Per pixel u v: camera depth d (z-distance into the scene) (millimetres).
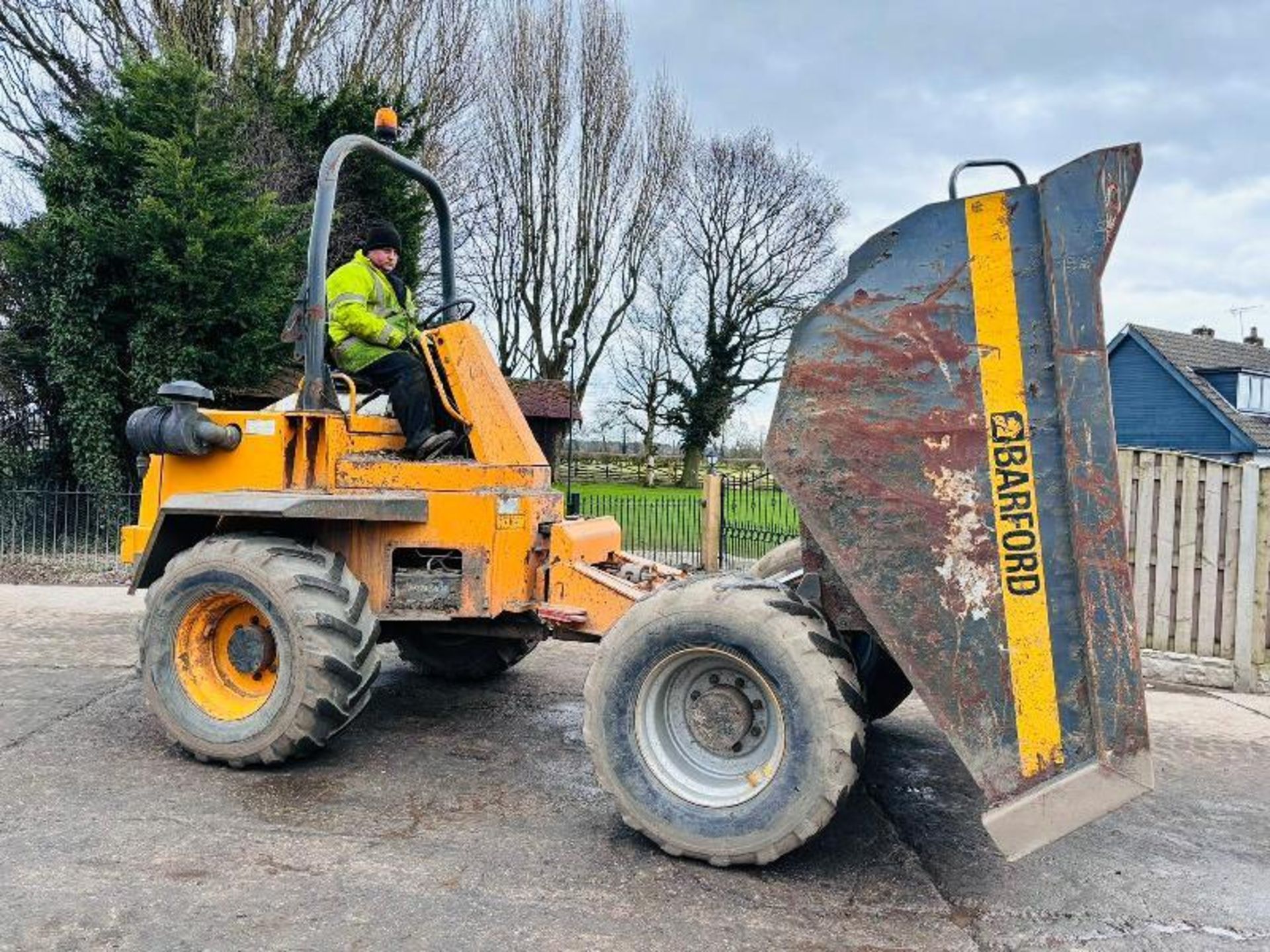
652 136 32594
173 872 3322
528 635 5027
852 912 3234
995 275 3264
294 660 4230
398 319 5223
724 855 3441
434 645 6160
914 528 3293
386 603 4648
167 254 12078
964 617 3221
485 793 4207
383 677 6309
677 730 3666
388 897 3199
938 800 4367
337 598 4328
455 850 3594
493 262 31531
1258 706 6344
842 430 3391
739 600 3463
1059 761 3111
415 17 22016
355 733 5039
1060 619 3131
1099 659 3059
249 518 4801
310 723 4238
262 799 4051
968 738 3203
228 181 12664
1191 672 6934
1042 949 3029
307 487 4676
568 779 4414
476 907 3154
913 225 3367
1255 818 4273
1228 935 3160
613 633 3643
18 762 4391
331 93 19719
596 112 30969
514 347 32312
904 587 3291
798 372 3457
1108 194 3129
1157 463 7164
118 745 4688
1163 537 7148
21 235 12297
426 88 22609
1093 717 3064
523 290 31750
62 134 13305
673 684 3666
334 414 4684
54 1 16781
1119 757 3029
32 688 5738
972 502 3238
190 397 4496
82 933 2893
